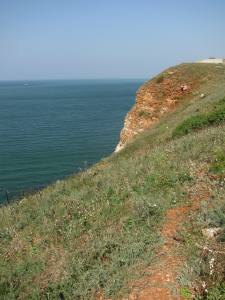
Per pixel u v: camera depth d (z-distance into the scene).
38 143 68.31
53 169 49.75
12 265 9.30
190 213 9.66
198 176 11.52
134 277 7.78
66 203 12.33
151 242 8.80
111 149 61.97
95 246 9.10
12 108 143.25
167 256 8.20
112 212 10.77
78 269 8.42
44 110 132.25
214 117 22.14
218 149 12.91
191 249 8.12
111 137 72.75
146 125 45.34
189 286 7.12
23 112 127.12
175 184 11.52
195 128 22.52
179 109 40.00
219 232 8.34
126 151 29.88
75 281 8.16
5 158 56.53
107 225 10.18
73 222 10.73
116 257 8.48
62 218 11.17
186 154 13.75
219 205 9.39
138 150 26.92
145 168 13.65
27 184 42.75
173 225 9.39
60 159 55.44
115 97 194.62
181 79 45.25
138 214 10.06
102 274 8.10
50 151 61.00
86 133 78.31
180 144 15.69
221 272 7.00
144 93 46.84
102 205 11.36
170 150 15.23
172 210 10.12
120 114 113.12
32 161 54.41
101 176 15.05
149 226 9.48
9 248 10.15
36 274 8.77
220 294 6.52
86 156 57.28
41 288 8.28
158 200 10.57
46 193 15.36
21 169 49.91
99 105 147.25
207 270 7.22
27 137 75.44
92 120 100.19
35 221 11.71
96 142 68.25
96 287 7.87
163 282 7.43
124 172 14.11
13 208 14.06
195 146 14.46
